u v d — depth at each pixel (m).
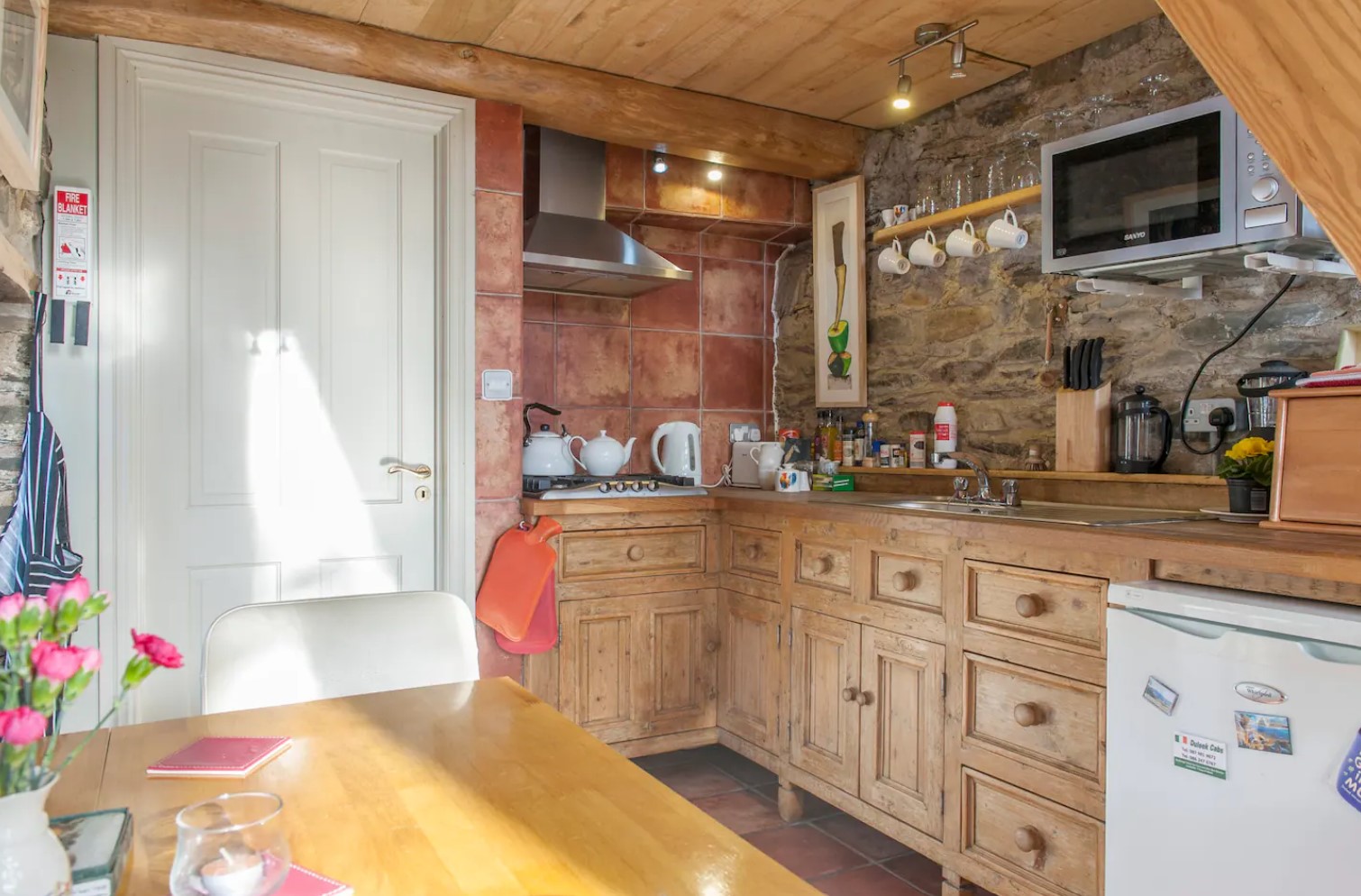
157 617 2.58
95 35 2.48
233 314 2.69
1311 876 1.46
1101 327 2.77
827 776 2.67
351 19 2.70
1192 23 0.99
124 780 1.05
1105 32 2.75
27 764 0.69
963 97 3.26
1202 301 2.51
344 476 2.84
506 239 3.03
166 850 0.87
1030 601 2.01
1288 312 2.32
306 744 1.17
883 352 3.57
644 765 3.29
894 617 2.44
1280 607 1.54
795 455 3.76
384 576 2.89
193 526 2.63
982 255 3.16
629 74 3.10
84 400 2.47
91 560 2.48
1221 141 2.07
